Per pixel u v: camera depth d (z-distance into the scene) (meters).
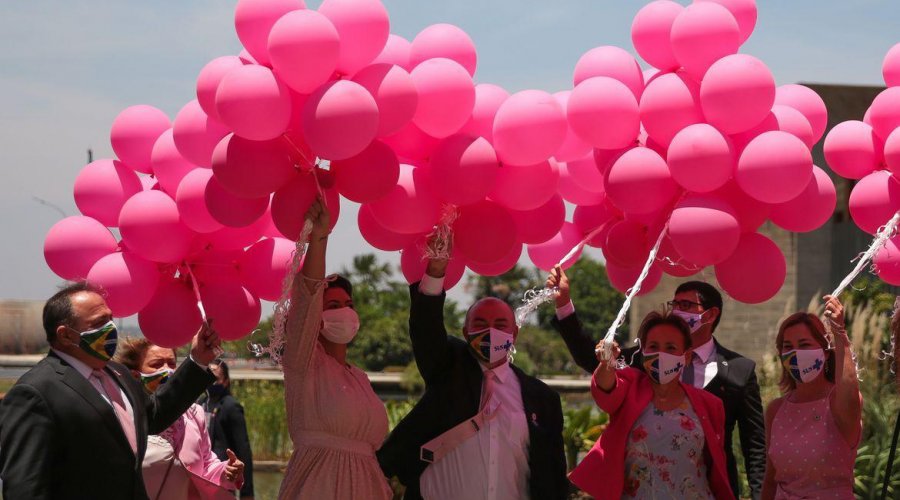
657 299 20.59
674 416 4.66
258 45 4.09
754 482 5.12
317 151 3.92
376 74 4.12
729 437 5.20
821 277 16.97
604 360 4.54
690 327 5.22
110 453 3.92
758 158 4.35
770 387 11.25
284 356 4.31
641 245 5.10
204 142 4.30
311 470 4.27
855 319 9.73
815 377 4.85
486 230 4.57
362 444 4.38
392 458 4.73
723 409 4.78
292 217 4.14
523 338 50.75
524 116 4.32
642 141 4.84
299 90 4.01
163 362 5.32
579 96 4.62
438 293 4.60
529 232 4.85
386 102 4.08
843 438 4.77
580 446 9.38
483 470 4.61
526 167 4.50
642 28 4.81
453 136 4.36
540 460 4.69
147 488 5.07
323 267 4.23
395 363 44.38
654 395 4.75
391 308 46.94
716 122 4.45
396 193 4.35
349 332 4.43
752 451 5.19
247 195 4.08
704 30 4.54
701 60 4.57
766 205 4.67
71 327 3.94
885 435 9.04
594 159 5.02
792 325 4.90
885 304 13.54
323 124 3.85
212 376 4.57
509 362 4.91
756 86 4.36
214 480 5.21
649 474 4.62
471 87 4.30
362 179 4.15
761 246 4.73
